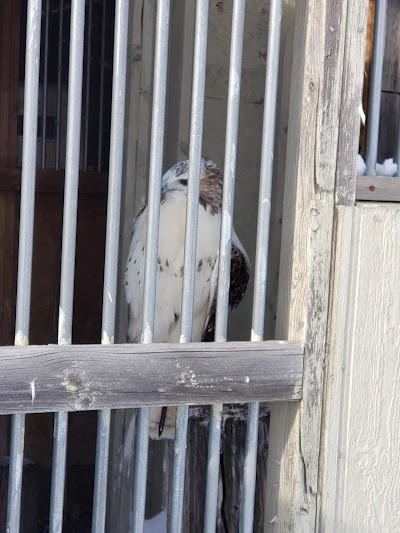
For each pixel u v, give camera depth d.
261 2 3.83
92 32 4.87
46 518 4.55
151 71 3.79
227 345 2.33
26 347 2.08
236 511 2.97
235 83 2.30
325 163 2.43
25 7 4.80
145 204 3.29
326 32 2.40
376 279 2.50
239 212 3.88
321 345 2.45
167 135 3.82
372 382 2.53
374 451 2.55
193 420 2.98
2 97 4.59
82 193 4.88
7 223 4.66
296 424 2.46
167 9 2.20
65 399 2.13
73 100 2.12
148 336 2.25
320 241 2.43
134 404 2.21
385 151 3.12
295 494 2.48
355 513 2.55
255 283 2.42
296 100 2.46
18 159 4.88
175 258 2.89
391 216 2.49
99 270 4.98
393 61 3.10
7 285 4.70
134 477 2.30
